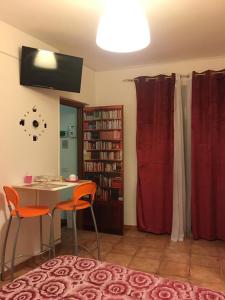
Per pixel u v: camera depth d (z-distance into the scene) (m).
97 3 2.49
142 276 1.73
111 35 1.85
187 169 4.12
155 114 4.15
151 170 4.21
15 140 2.98
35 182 3.11
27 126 3.14
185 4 2.50
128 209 4.57
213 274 2.93
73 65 3.36
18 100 3.01
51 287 1.60
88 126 4.54
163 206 4.15
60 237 3.77
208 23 2.90
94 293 1.53
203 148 3.95
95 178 4.48
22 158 3.07
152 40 3.36
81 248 3.70
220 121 3.88
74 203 2.88
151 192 4.22
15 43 2.97
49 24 2.92
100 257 3.37
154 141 4.16
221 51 3.78
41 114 3.37
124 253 3.50
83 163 4.56
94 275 1.74
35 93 3.27
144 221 4.30
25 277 1.73
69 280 1.68
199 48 3.65
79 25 2.95
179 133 4.00
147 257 3.37
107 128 4.39
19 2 2.46
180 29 3.04
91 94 4.65
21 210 2.79
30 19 2.79
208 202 3.91
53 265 1.89
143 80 4.26
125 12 1.74
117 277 1.71
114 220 4.29
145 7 2.54
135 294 1.52
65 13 2.67
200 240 3.97
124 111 4.57
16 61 2.98
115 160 4.35
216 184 3.94
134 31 1.80
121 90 4.60
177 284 1.63
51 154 3.56
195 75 3.94
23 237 3.11
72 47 3.61
